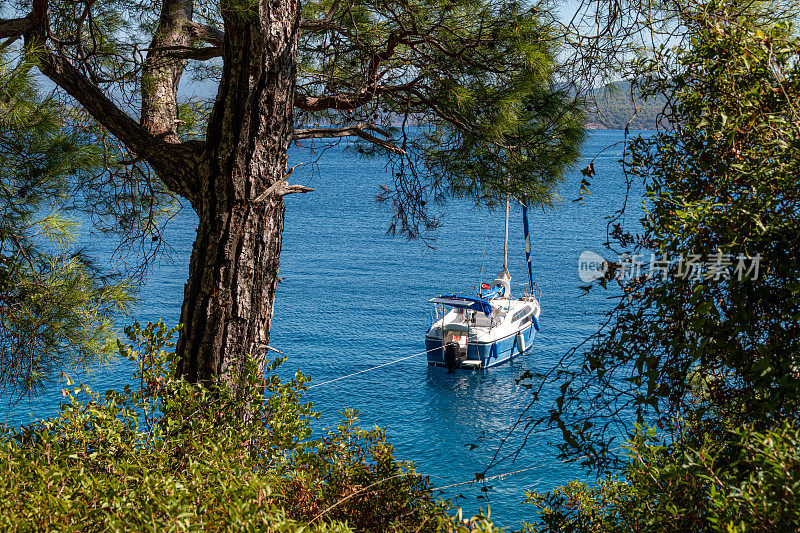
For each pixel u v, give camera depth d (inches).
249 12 172.2
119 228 251.8
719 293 91.7
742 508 69.8
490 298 1096.8
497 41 210.5
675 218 90.7
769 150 89.3
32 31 174.1
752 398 86.0
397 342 1085.1
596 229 2171.5
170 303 1243.2
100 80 199.3
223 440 108.7
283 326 1160.8
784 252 84.2
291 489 107.0
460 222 2394.2
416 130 246.7
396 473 122.0
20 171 173.3
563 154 220.5
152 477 86.8
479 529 72.1
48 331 186.7
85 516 80.5
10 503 82.8
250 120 184.1
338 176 4217.5
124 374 705.6
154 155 193.0
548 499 136.7
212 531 78.3
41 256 194.7
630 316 95.8
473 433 742.5
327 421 720.3
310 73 224.5
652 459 86.7
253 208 188.4
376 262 1742.1
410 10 212.4
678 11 104.0
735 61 94.6
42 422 111.5
